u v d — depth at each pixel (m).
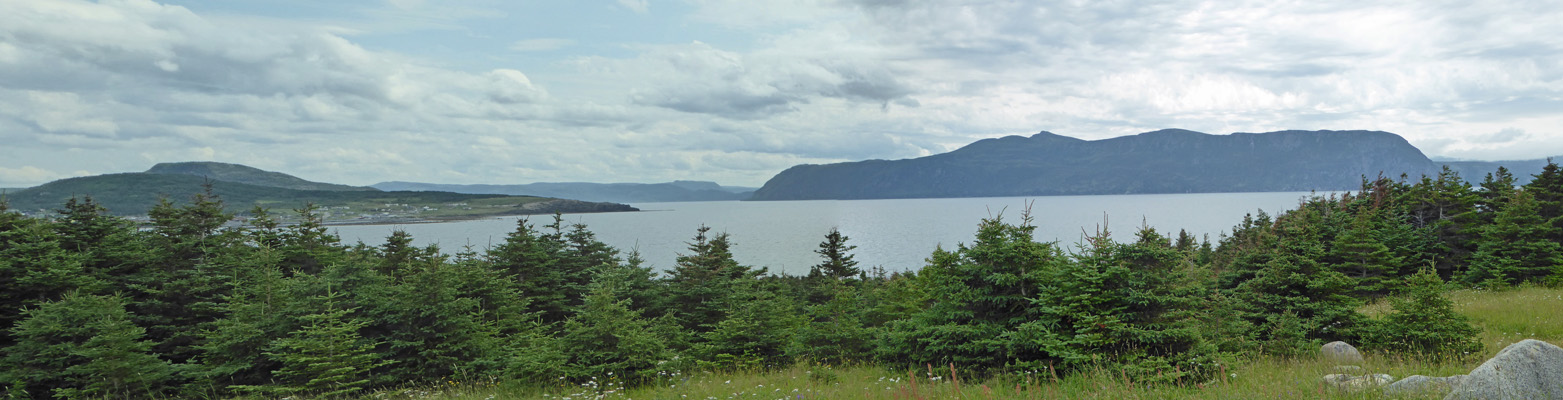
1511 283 31.53
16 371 18.41
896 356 17.42
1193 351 13.02
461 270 25.34
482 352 20.09
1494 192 38.00
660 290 30.88
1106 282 14.23
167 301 24.11
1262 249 23.30
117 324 18.39
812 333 21.28
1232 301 17.98
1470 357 13.77
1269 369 12.90
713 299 29.05
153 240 26.00
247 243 29.45
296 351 17.97
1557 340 16.48
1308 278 17.52
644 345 17.62
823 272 43.44
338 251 32.47
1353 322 16.70
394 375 18.83
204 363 19.66
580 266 36.50
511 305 25.94
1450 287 32.16
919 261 157.75
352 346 18.45
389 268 33.38
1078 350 13.48
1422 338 14.82
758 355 21.53
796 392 14.12
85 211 25.30
